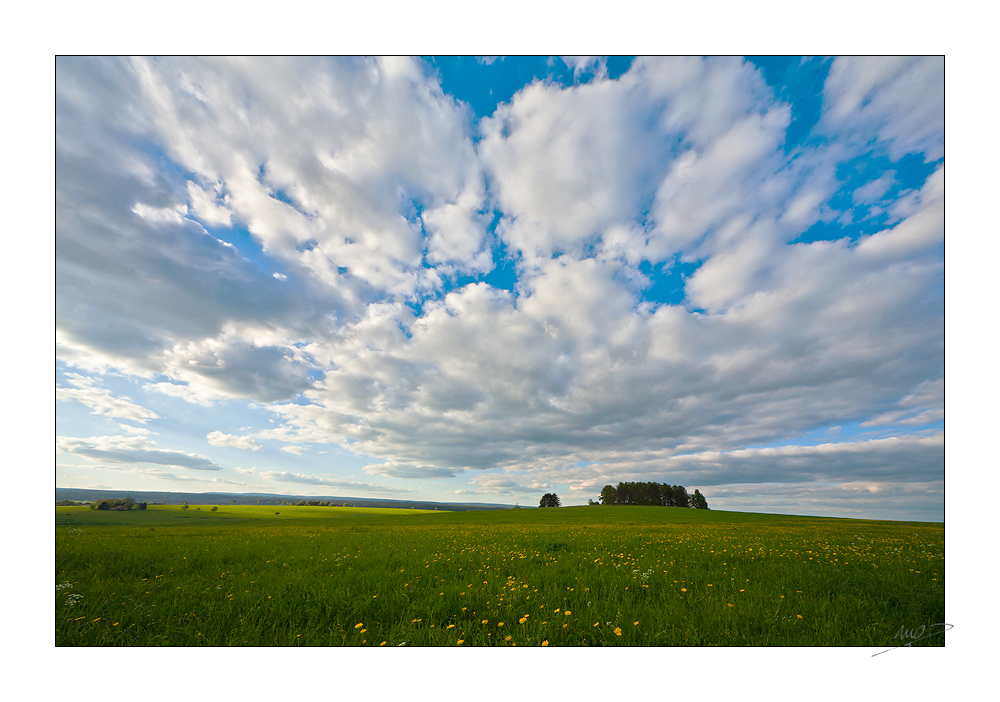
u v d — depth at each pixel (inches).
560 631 179.3
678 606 205.2
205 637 180.2
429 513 2481.5
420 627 187.6
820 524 1024.2
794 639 173.8
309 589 241.0
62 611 204.5
